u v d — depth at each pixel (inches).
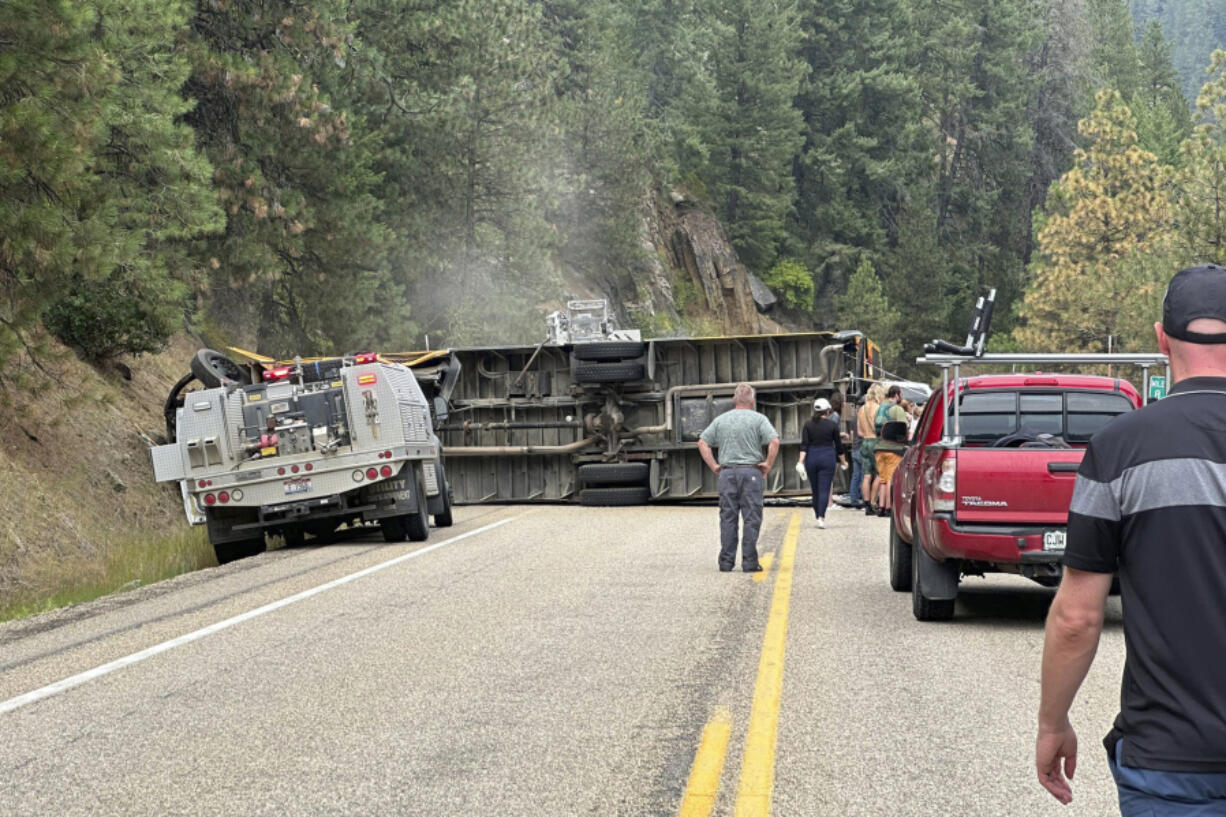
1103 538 123.0
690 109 3287.4
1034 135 4202.8
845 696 320.5
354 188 1227.2
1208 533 118.3
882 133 3777.1
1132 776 118.6
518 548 671.8
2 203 616.1
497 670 355.9
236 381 782.5
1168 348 129.9
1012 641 396.5
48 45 613.9
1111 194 2615.7
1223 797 115.1
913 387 1269.7
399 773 259.8
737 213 3334.2
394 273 1373.0
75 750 283.9
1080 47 4335.6
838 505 991.0
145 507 865.5
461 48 1437.0
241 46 1123.3
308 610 471.5
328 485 697.0
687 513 933.8
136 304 938.7
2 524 680.4
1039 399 455.8
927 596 426.9
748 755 267.9
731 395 1023.6
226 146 1093.8
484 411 1071.6
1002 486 406.0
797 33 3444.9
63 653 402.9
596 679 342.3
